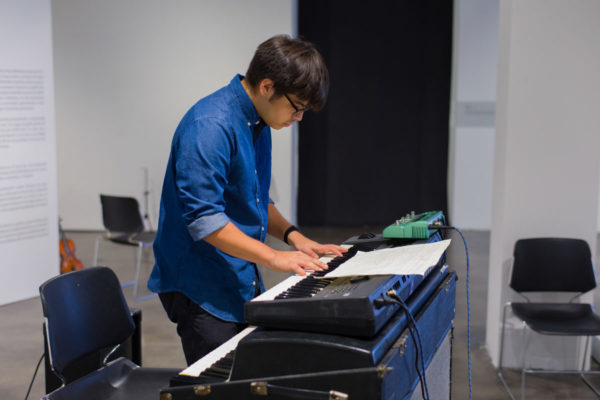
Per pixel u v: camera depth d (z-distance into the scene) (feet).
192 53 23.97
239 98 5.71
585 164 11.59
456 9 24.50
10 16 15.35
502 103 11.97
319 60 5.40
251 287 6.11
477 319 15.10
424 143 25.86
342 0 25.21
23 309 15.69
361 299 4.12
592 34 11.17
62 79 24.57
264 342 4.26
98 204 25.07
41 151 16.38
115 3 24.00
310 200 26.58
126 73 24.34
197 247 5.98
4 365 12.31
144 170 24.72
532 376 11.94
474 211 25.25
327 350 4.08
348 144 26.13
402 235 6.11
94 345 7.45
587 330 10.41
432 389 5.52
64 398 6.87
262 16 23.54
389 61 25.48
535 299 12.30
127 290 17.35
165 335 13.97
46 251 16.78
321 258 6.06
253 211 6.07
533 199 11.78
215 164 5.50
